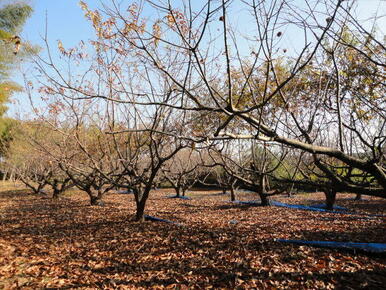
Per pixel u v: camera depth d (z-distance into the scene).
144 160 10.62
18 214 10.65
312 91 4.86
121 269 5.13
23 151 17.55
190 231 7.35
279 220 8.59
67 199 15.67
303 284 4.11
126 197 17.33
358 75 4.63
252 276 4.48
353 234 6.53
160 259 5.49
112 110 7.17
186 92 2.50
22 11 13.51
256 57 2.68
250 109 2.41
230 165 10.58
